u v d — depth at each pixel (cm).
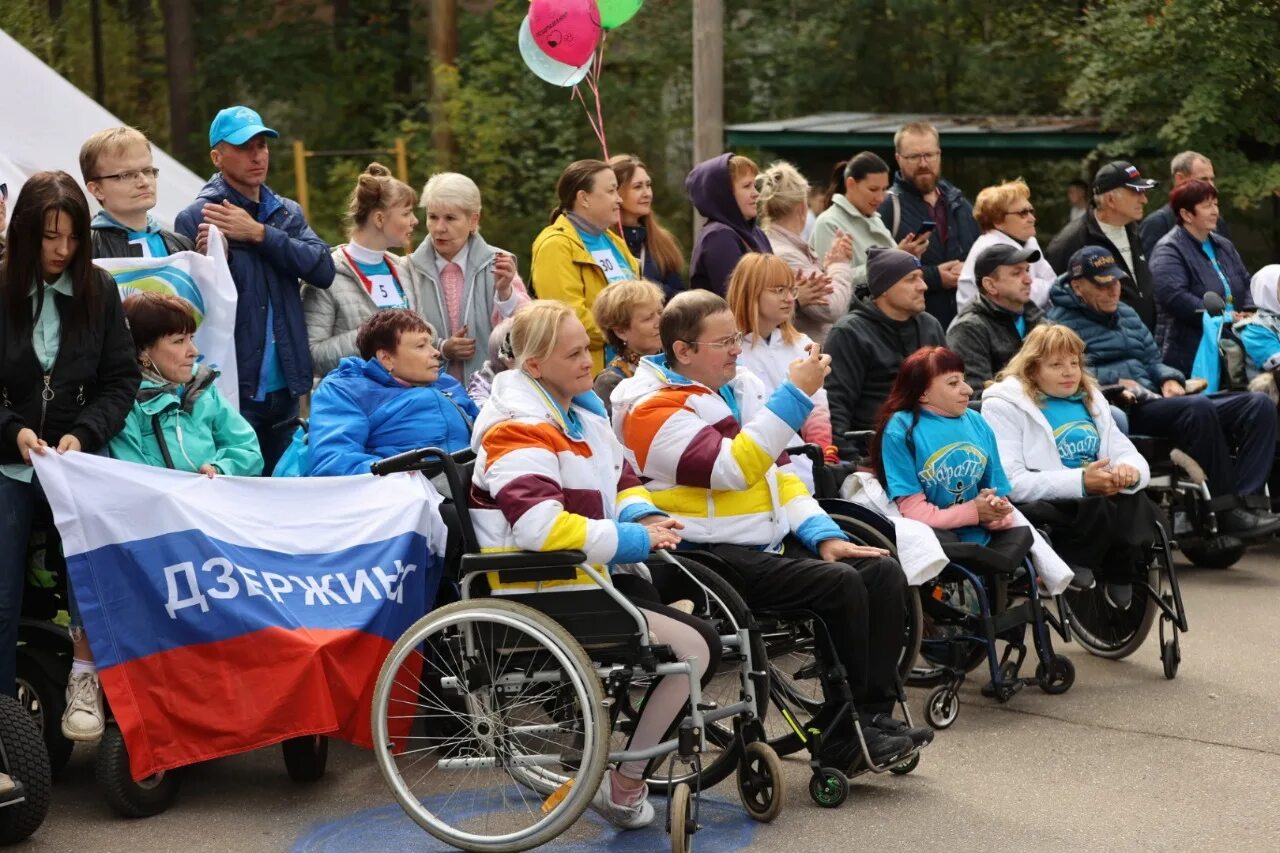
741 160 774
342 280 693
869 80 2133
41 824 489
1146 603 673
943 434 624
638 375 538
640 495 504
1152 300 909
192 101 2186
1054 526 664
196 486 525
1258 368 864
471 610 462
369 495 545
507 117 1927
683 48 2066
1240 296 937
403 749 516
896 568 520
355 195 704
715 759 525
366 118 2231
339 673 505
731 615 500
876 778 542
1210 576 856
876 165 852
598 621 471
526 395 482
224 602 505
